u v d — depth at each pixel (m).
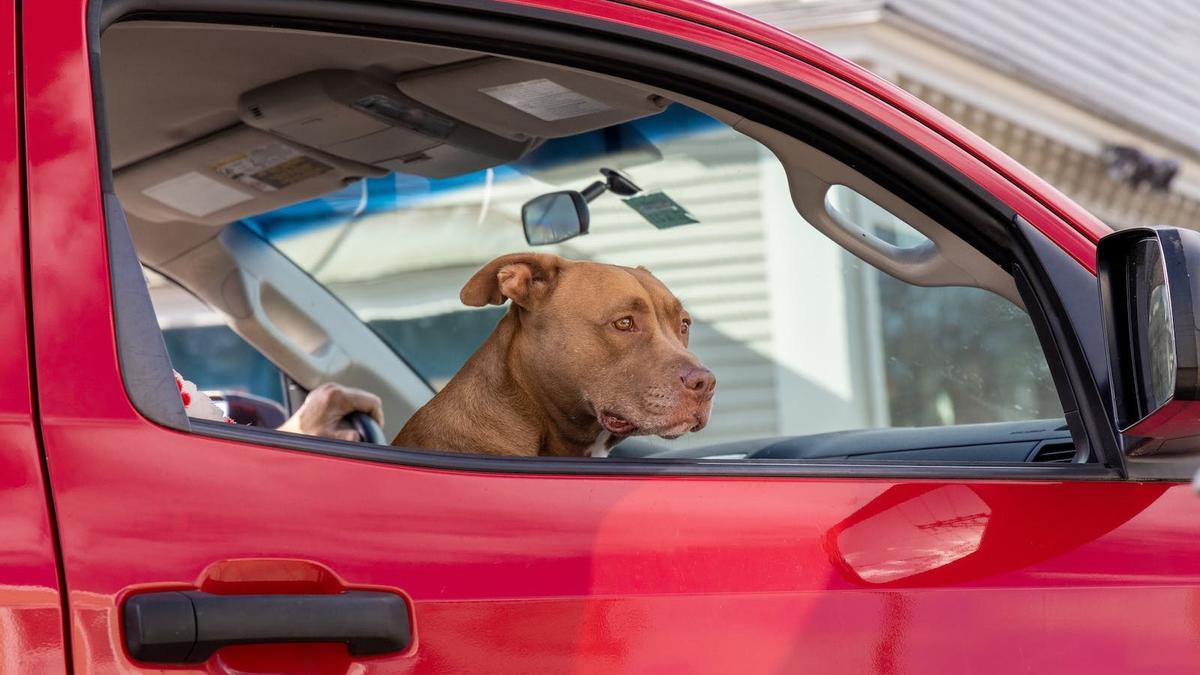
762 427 7.98
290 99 2.50
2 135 1.48
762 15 8.16
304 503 1.51
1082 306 1.93
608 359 2.54
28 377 1.42
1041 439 2.46
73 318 1.46
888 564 1.71
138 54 2.28
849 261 7.83
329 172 2.91
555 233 3.08
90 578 1.39
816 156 2.08
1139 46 10.14
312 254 3.50
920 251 2.32
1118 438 1.85
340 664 1.48
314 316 3.42
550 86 2.44
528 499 1.60
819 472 1.76
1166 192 9.52
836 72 1.97
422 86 2.46
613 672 1.56
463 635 1.52
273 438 1.53
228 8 1.63
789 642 1.63
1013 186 2.00
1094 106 9.24
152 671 1.39
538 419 2.58
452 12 1.75
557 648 1.55
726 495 1.69
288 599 1.46
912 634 1.68
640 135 3.21
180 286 3.35
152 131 2.67
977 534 1.76
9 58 1.51
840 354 7.86
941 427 2.76
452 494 1.58
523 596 1.55
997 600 1.72
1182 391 1.65
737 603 1.63
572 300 2.55
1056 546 1.78
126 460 1.44
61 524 1.39
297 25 1.70
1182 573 1.80
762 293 7.79
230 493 1.48
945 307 7.53
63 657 1.36
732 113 1.98
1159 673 1.74
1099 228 2.01
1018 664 1.70
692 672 1.59
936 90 8.73
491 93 2.48
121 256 1.52
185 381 2.02
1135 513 1.83
